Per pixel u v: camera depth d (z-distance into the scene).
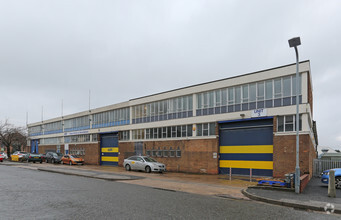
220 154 22.45
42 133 53.59
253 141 20.41
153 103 29.27
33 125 57.12
